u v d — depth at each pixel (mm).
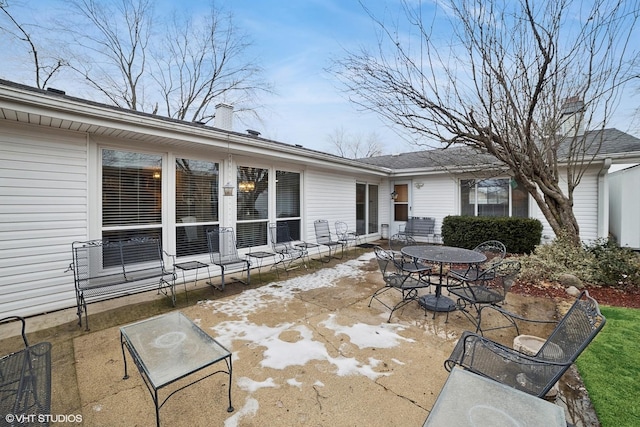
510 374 1776
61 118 3168
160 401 2000
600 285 4375
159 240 4520
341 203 8219
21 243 3365
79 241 3754
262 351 2639
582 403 1982
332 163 6922
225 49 13008
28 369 1659
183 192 4793
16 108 2875
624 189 7270
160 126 3889
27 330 3066
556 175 5191
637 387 2125
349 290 4457
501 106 4648
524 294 4203
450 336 2945
